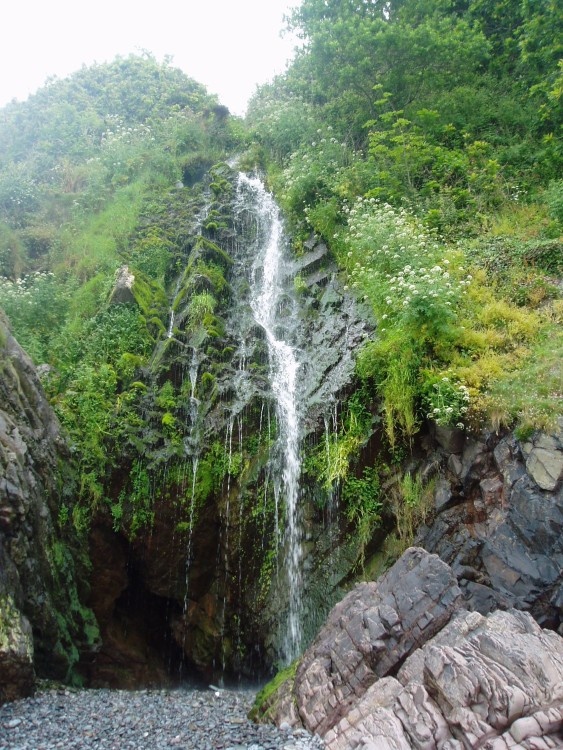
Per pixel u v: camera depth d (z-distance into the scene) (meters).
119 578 9.67
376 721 5.35
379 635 6.35
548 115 14.42
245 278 13.37
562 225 11.49
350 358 10.32
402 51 15.59
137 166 17.41
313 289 12.32
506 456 8.02
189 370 10.85
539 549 7.27
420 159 13.95
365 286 10.91
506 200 12.88
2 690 6.78
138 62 25.19
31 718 6.49
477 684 5.08
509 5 17.50
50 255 14.77
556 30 14.84
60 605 8.40
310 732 5.98
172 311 12.20
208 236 14.27
